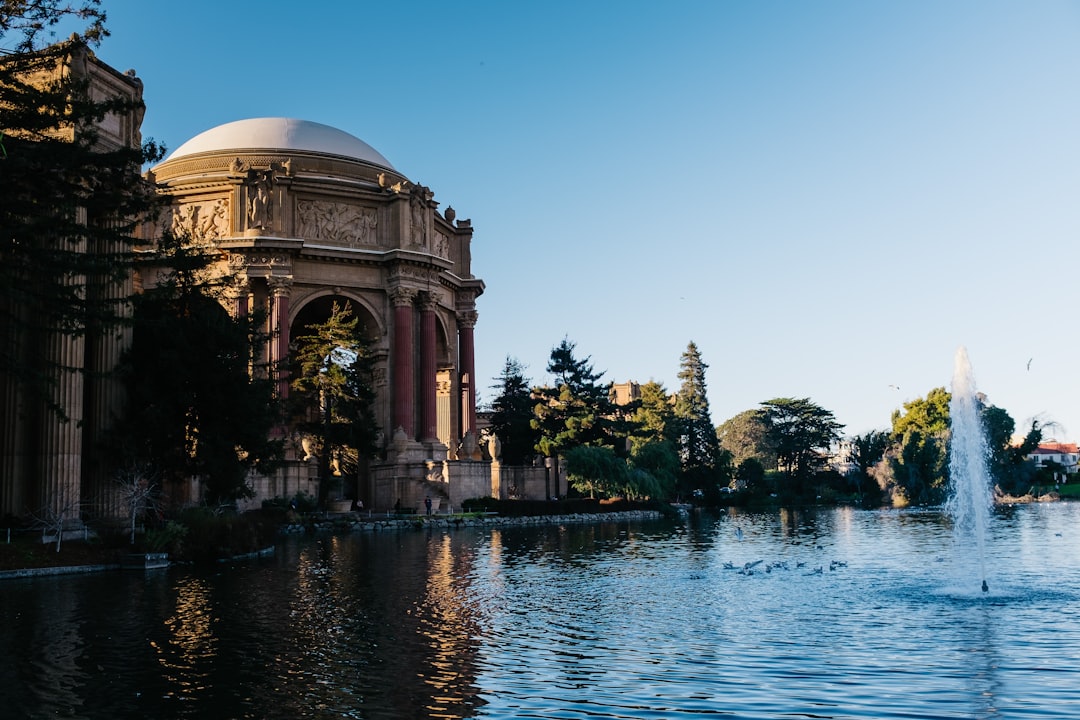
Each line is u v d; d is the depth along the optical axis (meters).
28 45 28.20
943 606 21.30
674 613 20.67
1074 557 32.97
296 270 74.75
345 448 66.31
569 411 97.00
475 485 74.81
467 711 12.54
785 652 16.09
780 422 137.00
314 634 18.08
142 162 29.22
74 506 33.12
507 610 21.28
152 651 16.41
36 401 34.00
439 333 87.94
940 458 102.25
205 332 37.75
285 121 83.31
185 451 38.06
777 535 50.12
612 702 12.88
